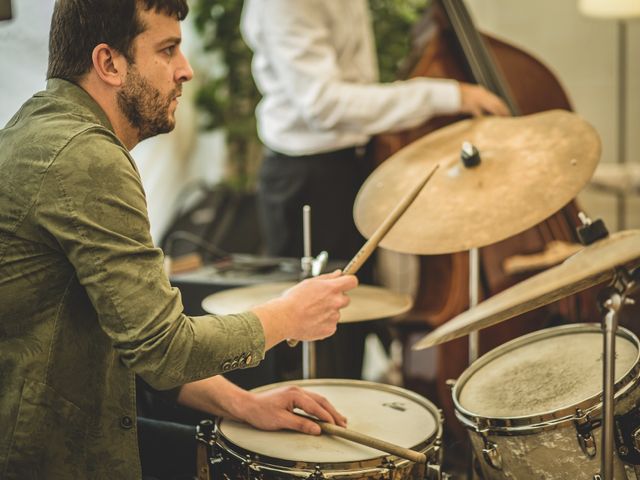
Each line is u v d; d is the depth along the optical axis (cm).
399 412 137
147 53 118
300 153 251
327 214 252
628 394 114
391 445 117
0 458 111
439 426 128
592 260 114
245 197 383
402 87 230
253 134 395
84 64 118
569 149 148
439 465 120
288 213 256
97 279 107
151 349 107
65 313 114
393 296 179
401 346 241
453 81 229
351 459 116
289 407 133
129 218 109
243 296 176
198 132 436
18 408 112
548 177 145
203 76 438
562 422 113
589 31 377
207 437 126
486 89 235
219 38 391
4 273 111
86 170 108
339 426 129
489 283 225
